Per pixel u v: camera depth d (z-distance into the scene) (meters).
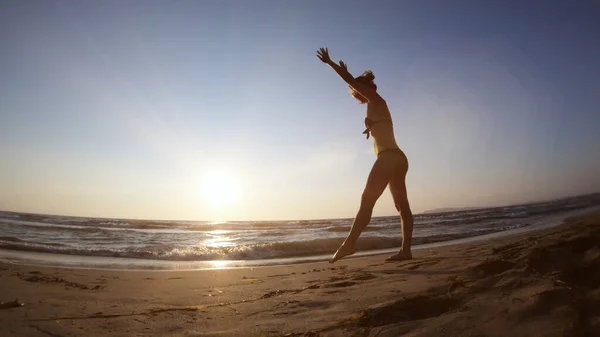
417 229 17.06
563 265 2.44
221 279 4.33
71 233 16.25
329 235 16.89
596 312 1.61
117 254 9.36
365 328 1.83
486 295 2.11
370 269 4.29
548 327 1.51
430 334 1.63
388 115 4.90
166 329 1.99
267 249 10.45
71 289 3.35
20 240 11.76
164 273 5.25
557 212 22.53
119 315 2.27
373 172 4.64
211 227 27.50
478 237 11.72
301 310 2.33
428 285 2.59
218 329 1.98
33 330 1.87
